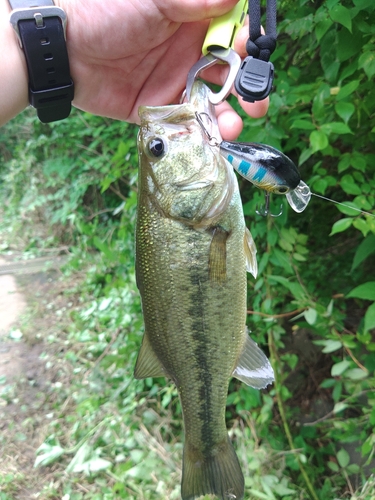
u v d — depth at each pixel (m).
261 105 0.26
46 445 0.46
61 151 0.99
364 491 0.36
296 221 0.50
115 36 0.26
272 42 0.20
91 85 0.29
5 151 1.42
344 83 0.34
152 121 0.23
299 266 0.46
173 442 0.44
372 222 0.30
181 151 0.22
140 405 0.48
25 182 1.17
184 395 0.25
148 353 0.25
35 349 0.67
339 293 0.47
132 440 0.44
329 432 0.43
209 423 0.26
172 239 0.23
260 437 0.42
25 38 0.25
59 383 0.59
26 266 0.93
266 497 0.36
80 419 0.51
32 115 1.13
